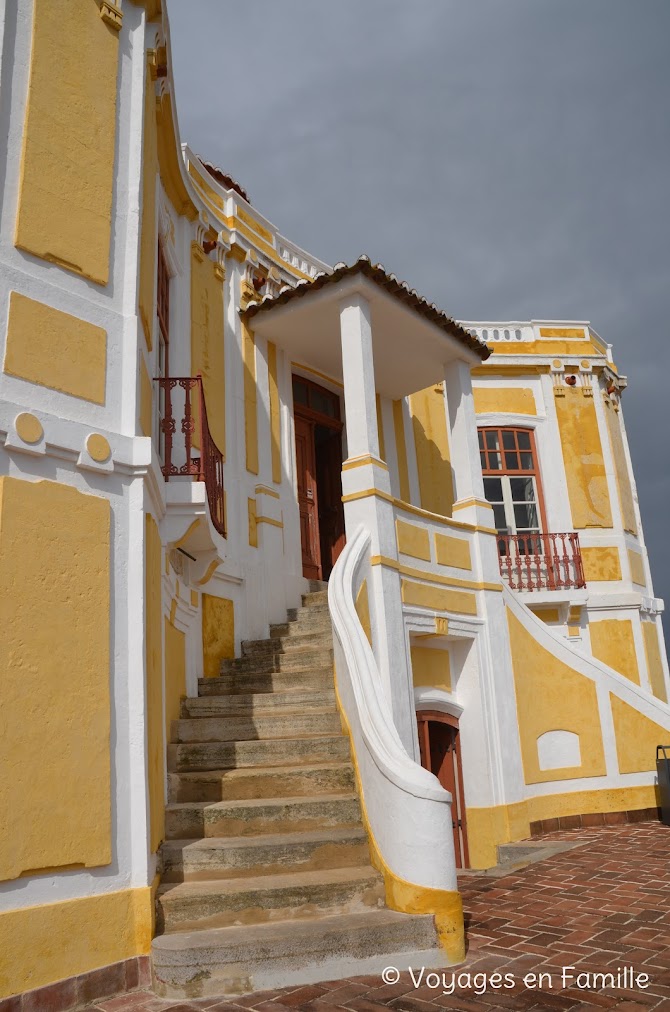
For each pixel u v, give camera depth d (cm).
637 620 1352
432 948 459
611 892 616
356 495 838
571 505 1405
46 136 500
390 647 796
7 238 468
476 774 940
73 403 482
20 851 403
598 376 1490
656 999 395
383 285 889
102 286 518
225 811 548
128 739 470
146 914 447
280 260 1051
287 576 937
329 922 461
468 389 1060
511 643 1025
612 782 1048
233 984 423
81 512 470
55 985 399
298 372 1066
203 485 624
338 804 558
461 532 989
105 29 555
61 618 447
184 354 815
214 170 1045
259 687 737
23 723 418
